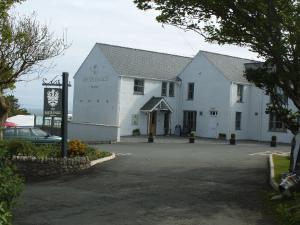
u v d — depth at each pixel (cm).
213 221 1048
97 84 4600
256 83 1606
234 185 1488
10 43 1964
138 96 4503
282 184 1245
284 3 1366
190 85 4788
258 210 1155
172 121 4766
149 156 2303
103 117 4516
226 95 4462
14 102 4972
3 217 540
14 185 756
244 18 1437
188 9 1475
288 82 1502
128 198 1304
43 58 2238
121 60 4591
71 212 1133
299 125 1592
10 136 2331
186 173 1723
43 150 1903
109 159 2086
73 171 1786
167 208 1178
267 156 2462
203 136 4619
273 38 1413
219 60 4734
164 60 5019
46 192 1405
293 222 995
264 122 4462
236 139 4500
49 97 3109
